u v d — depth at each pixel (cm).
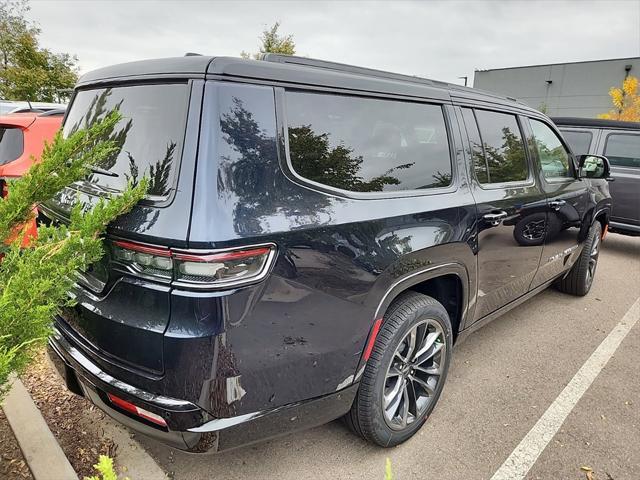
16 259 167
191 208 159
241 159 170
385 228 212
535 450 252
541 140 373
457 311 280
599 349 372
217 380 166
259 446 246
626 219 669
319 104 201
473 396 301
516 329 407
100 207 167
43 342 150
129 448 238
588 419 280
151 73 191
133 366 175
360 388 223
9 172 403
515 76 3130
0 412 254
